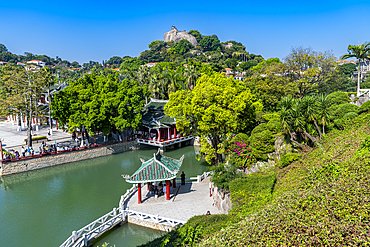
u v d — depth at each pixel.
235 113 30.64
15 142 52.31
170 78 67.62
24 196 31.14
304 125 24.34
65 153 44.31
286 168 21.17
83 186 34.19
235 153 27.19
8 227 23.92
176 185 31.22
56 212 26.81
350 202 9.56
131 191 29.59
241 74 145.38
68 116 46.28
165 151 53.72
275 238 9.44
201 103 31.56
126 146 53.78
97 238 21.59
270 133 26.59
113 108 48.56
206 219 15.90
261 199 16.88
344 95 35.72
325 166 13.60
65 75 160.50
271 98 45.59
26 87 47.38
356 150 14.62
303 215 10.05
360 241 7.69
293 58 45.50
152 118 55.75
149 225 22.70
